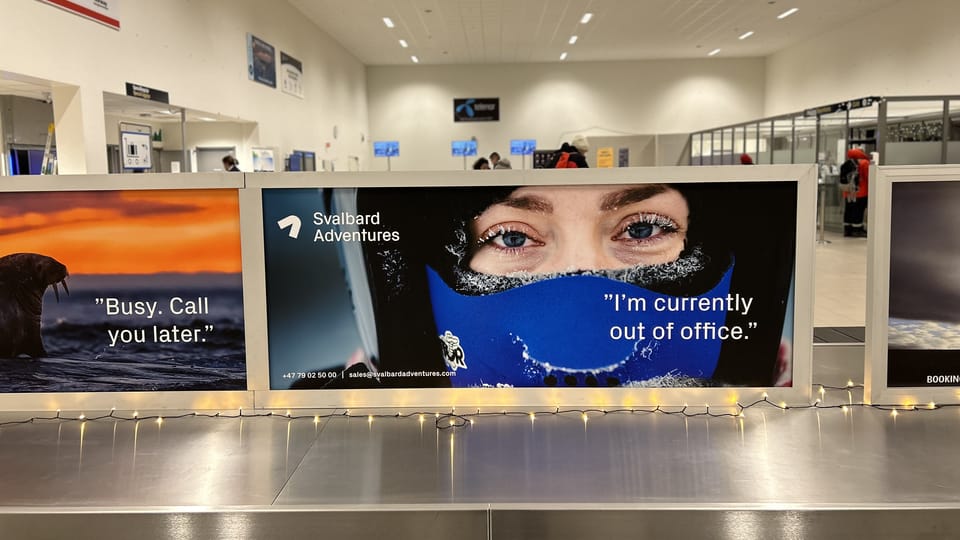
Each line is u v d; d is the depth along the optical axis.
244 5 12.74
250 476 2.54
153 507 2.30
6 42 6.50
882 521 2.22
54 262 3.22
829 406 3.25
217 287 3.24
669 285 3.20
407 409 3.25
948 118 11.50
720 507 2.23
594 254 3.19
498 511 2.23
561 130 24.86
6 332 3.26
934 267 3.19
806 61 21.03
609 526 2.22
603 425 3.03
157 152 12.58
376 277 3.22
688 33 19.67
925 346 3.23
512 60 24.19
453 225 3.19
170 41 9.81
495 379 3.25
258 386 3.27
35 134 9.12
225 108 11.81
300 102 16.52
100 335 3.26
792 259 3.19
